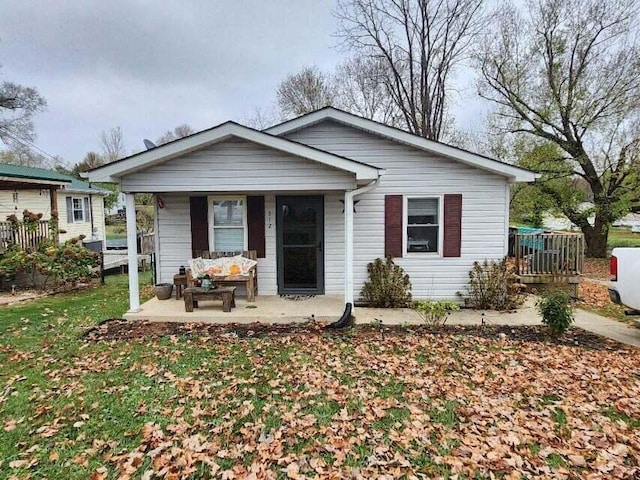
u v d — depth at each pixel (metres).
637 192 15.13
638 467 2.86
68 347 5.50
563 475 2.76
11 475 2.78
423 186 8.02
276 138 6.44
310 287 8.59
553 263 9.19
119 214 34.38
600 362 4.91
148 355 5.16
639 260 5.53
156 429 3.34
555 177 15.98
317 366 4.77
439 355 5.16
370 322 6.79
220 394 4.01
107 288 10.78
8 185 11.87
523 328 6.52
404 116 20.73
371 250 8.17
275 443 3.14
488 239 8.05
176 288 8.16
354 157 8.06
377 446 3.10
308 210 8.43
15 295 9.55
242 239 8.54
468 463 2.88
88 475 2.78
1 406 3.77
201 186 6.72
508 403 3.81
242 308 7.38
